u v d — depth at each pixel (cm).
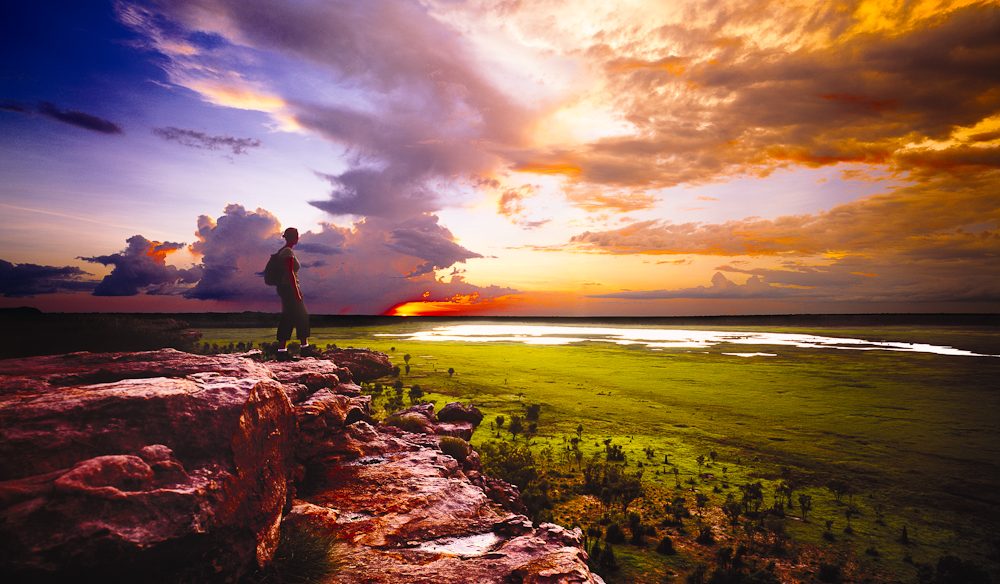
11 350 1243
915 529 2094
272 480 612
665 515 2091
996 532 2089
